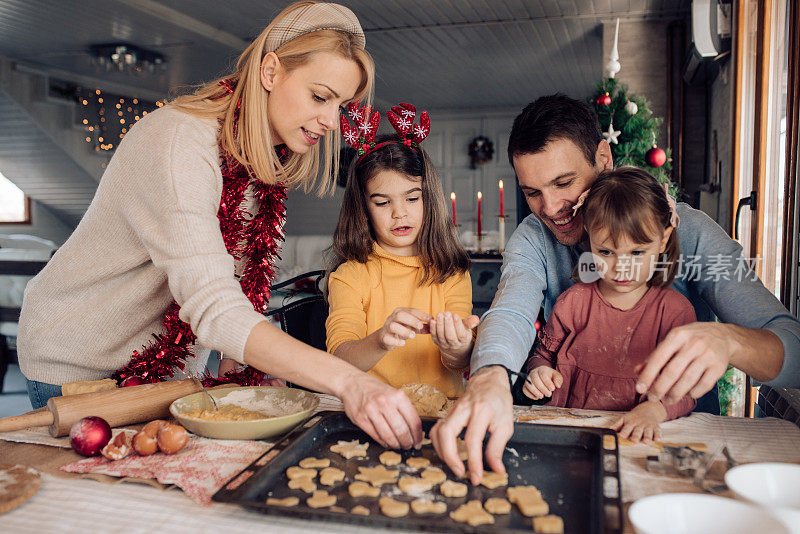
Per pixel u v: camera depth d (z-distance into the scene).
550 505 0.68
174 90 1.26
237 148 1.15
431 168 1.45
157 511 0.68
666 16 4.95
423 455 0.84
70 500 0.71
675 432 0.92
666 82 4.97
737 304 1.06
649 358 0.83
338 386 0.84
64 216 9.06
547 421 0.97
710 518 0.56
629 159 3.05
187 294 0.95
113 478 0.78
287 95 1.11
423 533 0.61
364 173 1.41
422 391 1.08
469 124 9.76
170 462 0.82
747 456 0.81
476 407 0.78
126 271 1.16
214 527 0.64
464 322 1.11
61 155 8.16
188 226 0.98
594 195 1.09
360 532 0.63
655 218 1.05
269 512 0.64
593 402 1.17
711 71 4.04
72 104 7.89
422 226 1.45
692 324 0.86
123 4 4.99
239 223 1.23
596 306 1.20
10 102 7.71
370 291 1.46
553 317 1.25
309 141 1.19
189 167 1.03
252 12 5.22
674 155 4.88
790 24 1.70
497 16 5.25
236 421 0.90
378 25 5.51
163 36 5.86
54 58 6.86
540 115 1.13
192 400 1.05
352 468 0.79
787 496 0.63
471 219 9.80
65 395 1.04
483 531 0.59
